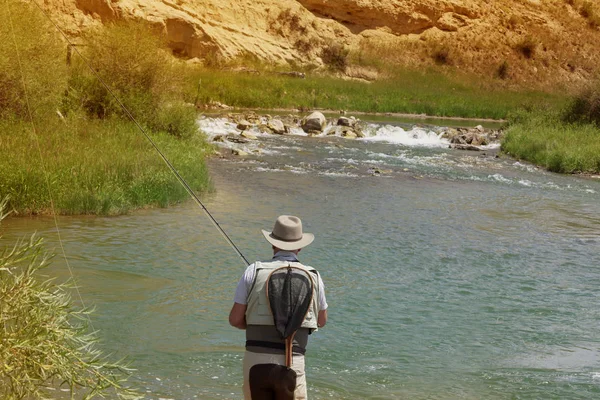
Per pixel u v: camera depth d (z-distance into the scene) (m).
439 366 5.89
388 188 14.85
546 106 35.25
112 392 4.94
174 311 6.77
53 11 32.25
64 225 9.67
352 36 47.75
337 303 7.37
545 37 54.31
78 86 17.69
